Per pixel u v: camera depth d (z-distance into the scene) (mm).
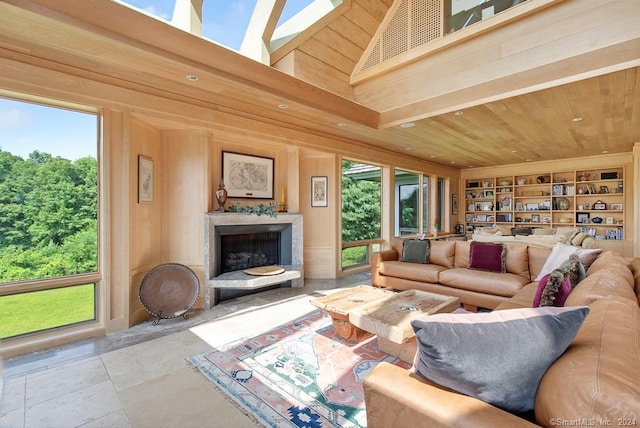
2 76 2342
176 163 3766
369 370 2203
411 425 1003
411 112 4012
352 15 3818
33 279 2600
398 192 7469
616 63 2613
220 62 2814
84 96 2732
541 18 2980
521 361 937
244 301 3914
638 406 661
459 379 990
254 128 4031
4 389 1990
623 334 968
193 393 1950
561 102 3443
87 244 2873
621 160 6395
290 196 4816
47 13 1959
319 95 3680
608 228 6609
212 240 3824
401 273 4250
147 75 2904
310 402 1850
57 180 2719
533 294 2791
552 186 7250
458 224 8727
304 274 5156
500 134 4895
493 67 3287
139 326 3082
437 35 3615
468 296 3613
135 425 1669
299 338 2758
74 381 2086
